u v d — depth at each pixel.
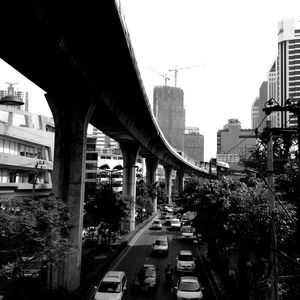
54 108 27.98
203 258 37.19
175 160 105.44
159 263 34.62
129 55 24.14
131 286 26.56
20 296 20.47
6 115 67.50
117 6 18.42
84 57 23.36
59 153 27.94
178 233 56.91
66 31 19.52
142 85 32.16
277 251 14.11
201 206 30.22
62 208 21.98
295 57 117.25
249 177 26.66
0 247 17.98
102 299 20.86
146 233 56.59
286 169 21.28
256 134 16.59
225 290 24.08
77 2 17.50
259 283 18.58
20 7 15.12
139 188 76.00
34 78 24.33
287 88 117.12
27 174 60.88
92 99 28.06
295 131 14.13
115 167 119.44
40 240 18.08
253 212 16.92
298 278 14.62
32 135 61.34
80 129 28.08
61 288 24.56
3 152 53.88
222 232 25.41
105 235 42.59
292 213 16.61
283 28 119.25
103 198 38.97
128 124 43.59
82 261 32.19
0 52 19.98
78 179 27.73
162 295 24.61
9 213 18.67
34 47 19.28
